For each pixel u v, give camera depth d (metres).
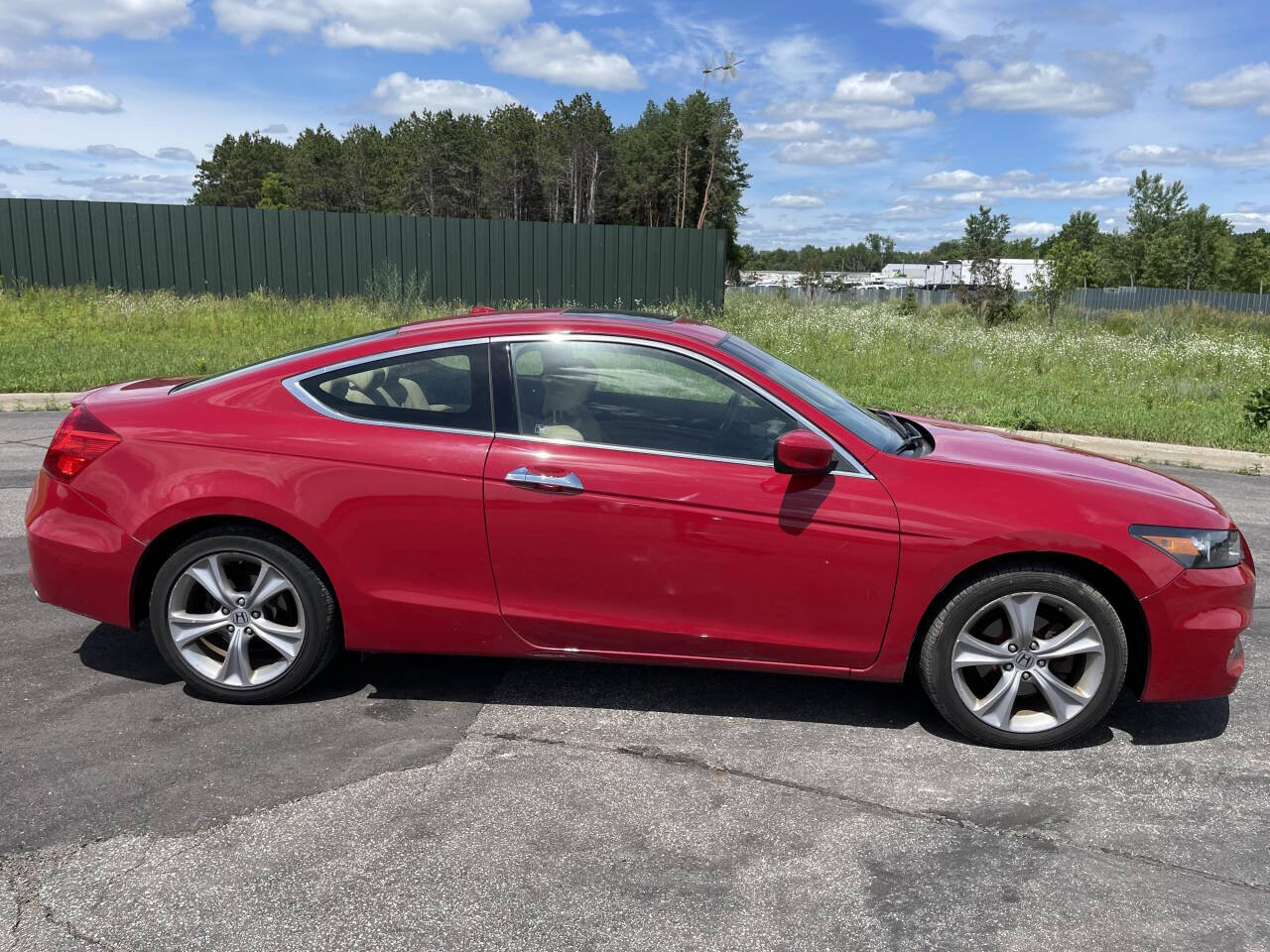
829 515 3.40
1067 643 3.46
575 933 2.47
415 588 3.59
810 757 3.45
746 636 3.53
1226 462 9.02
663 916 2.54
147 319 16.09
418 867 2.73
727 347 3.81
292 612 3.72
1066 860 2.85
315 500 3.53
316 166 118.00
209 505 3.55
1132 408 11.23
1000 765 3.43
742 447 3.52
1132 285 83.25
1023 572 3.40
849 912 2.58
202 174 157.12
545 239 21.14
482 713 3.73
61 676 3.95
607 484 3.45
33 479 7.12
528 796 3.12
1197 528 3.44
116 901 2.56
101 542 3.66
